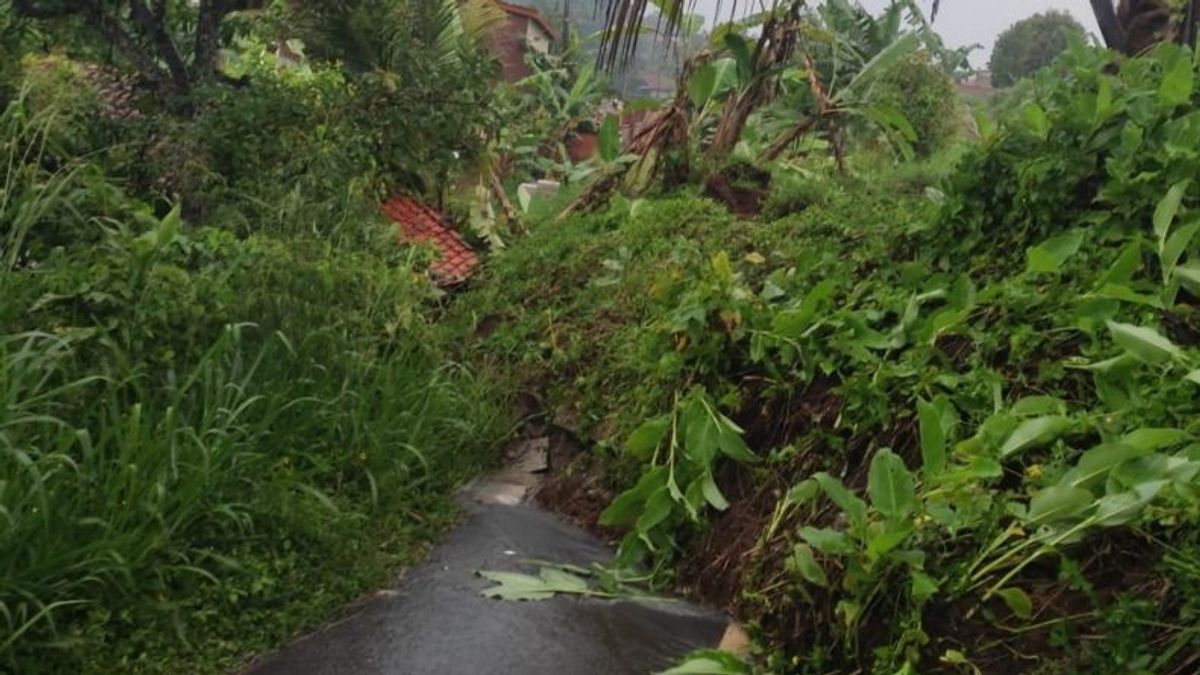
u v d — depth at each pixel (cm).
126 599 316
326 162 725
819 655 311
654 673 319
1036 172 420
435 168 871
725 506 399
